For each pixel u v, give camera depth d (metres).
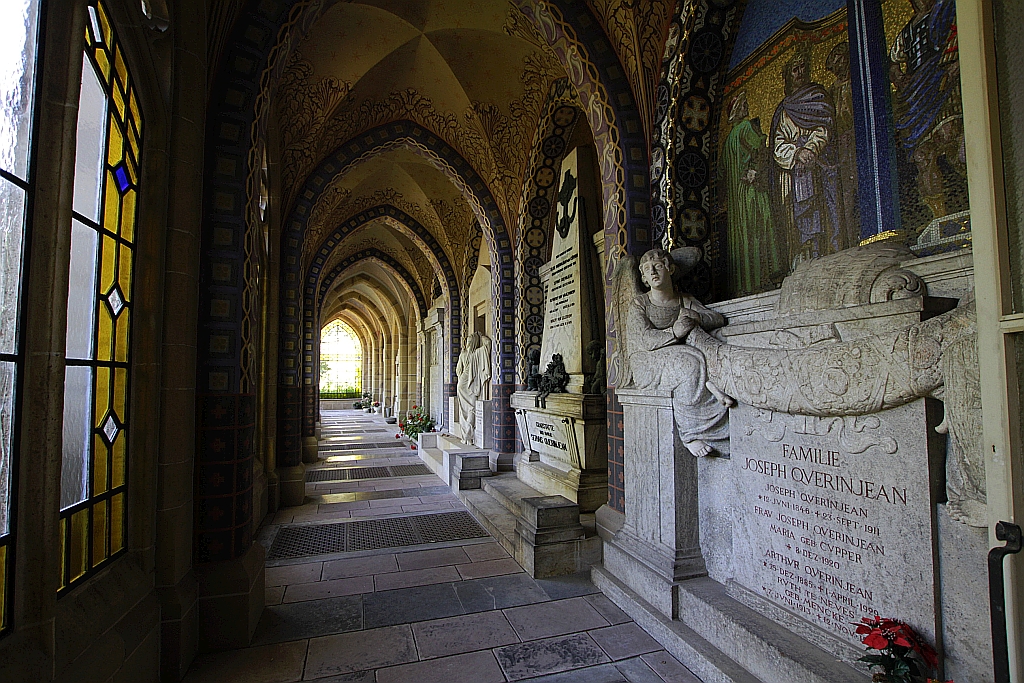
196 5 2.82
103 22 2.14
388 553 4.44
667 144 3.78
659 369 3.20
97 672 1.87
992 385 1.31
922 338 1.85
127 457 2.47
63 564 1.90
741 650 2.45
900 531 1.97
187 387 2.78
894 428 2.01
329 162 6.83
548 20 4.19
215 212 3.04
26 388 1.67
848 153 2.85
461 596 3.53
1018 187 1.31
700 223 3.80
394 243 13.72
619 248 4.01
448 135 7.04
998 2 1.34
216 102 3.07
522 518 4.24
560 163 6.43
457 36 5.66
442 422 12.25
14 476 1.62
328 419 19.30
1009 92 1.32
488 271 8.84
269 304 6.32
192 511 2.87
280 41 3.28
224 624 2.84
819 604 2.30
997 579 1.21
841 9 2.92
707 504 3.08
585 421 5.12
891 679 1.80
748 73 3.58
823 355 2.21
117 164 2.33
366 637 2.96
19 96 1.62
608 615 3.23
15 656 1.52
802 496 2.40
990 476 1.32
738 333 2.79
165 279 2.71
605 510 4.22
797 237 3.16
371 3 5.10
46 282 1.72
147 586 2.50
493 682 2.52
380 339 23.50
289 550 4.54
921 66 2.48
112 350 2.32
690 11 3.58
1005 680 1.20
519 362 6.93
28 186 1.69
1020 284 1.29
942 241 2.36
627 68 4.08
